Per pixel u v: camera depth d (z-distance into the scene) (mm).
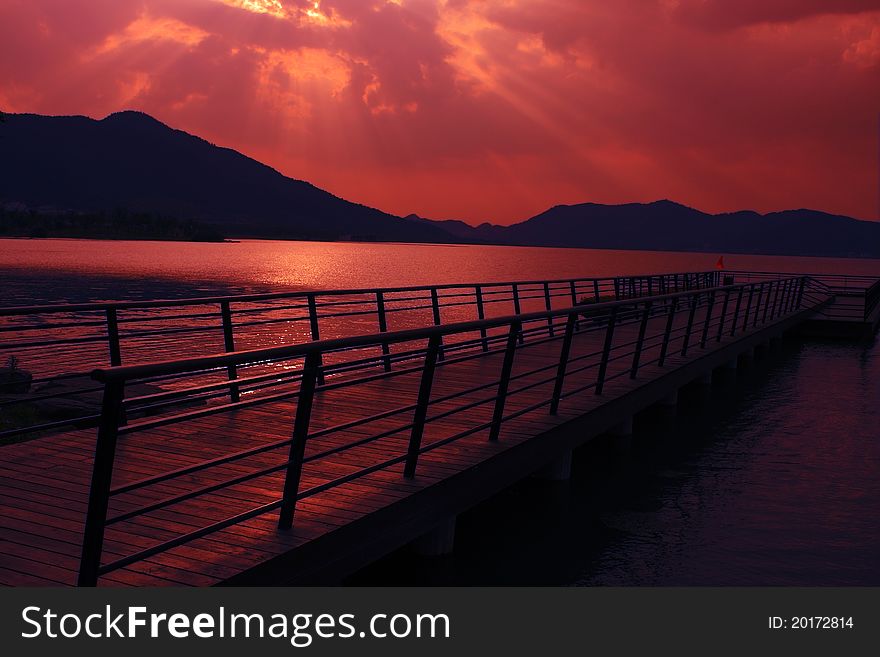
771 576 6754
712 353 14203
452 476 6250
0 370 11609
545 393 10000
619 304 9617
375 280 100812
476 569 6730
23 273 94438
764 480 9531
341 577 5078
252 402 4246
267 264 157375
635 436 11398
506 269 159875
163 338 31703
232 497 5551
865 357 20438
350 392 9836
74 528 4844
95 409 10586
